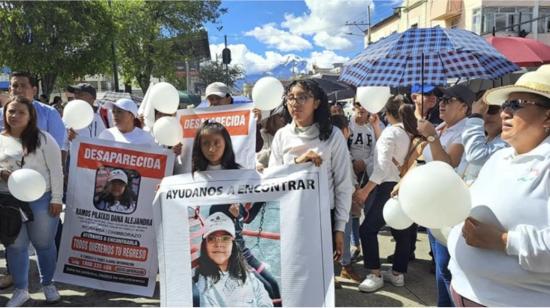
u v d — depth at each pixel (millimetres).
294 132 2881
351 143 4871
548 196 1614
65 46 16453
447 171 1720
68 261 3750
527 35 20750
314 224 2451
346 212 2777
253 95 3521
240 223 2523
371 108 4332
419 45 3715
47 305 3590
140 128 4152
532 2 20609
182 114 3791
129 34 23812
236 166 2732
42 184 3086
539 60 7098
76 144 3734
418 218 1735
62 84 19484
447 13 23094
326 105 2807
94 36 17422
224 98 4551
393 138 3686
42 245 3486
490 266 1753
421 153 3568
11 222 3172
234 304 2465
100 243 3709
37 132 3355
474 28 21547
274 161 2986
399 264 4000
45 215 3416
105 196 3703
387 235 5766
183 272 2537
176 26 25422
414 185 1717
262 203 2520
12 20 14781
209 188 2592
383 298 3768
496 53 3645
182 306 2502
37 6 15016
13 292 3578
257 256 2479
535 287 1684
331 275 2396
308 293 2404
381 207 3807
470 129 2805
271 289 2439
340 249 2770
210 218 2555
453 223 1704
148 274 3648
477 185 1962
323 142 2771
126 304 3613
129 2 24219
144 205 3662
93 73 18172
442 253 2729
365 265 3953
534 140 1728
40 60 15562
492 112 2639
